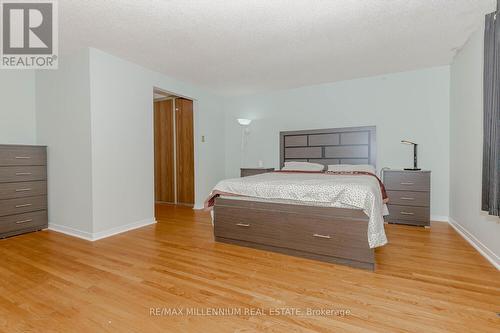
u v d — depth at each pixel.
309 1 2.12
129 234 3.23
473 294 1.75
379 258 2.39
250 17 2.36
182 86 4.39
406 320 1.48
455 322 1.45
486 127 2.09
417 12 2.30
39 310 1.60
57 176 3.35
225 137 5.55
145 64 3.57
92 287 1.88
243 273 2.10
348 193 2.22
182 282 1.96
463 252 2.54
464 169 3.03
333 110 4.48
